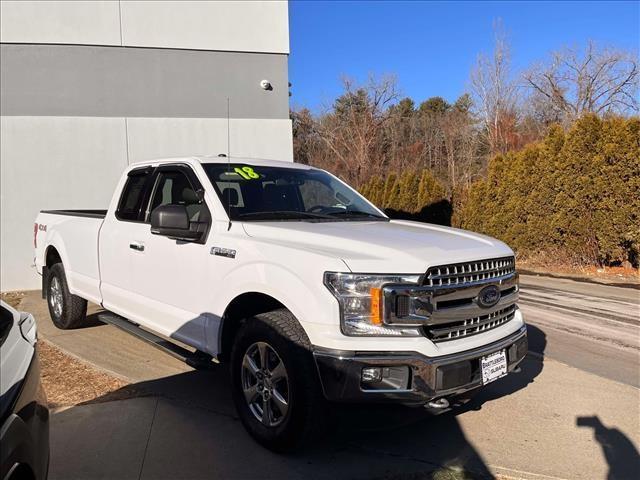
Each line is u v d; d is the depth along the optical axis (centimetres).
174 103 1038
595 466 327
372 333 292
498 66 3503
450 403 320
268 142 1102
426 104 5406
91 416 388
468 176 3628
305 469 318
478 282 326
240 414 356
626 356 553
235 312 368
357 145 4047
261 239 349
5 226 951
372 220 429
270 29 1092
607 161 1111
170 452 336
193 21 1041
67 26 968
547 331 655
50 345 569
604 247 1133
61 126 971
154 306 432
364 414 303
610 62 3105
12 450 178
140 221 471
